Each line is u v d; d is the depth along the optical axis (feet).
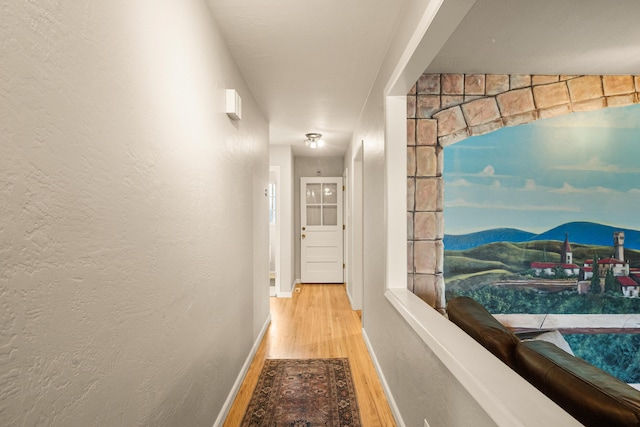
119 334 3.21
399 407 6.77
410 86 7.00
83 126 2.72
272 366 9.64
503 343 4.76
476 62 8.79
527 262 9.50
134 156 3.51
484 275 9.50
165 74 4.25
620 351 9.37
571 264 9.48
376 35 7.09
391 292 7.26
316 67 8.59
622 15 6.68
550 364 3.93
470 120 9.52
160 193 4.10
